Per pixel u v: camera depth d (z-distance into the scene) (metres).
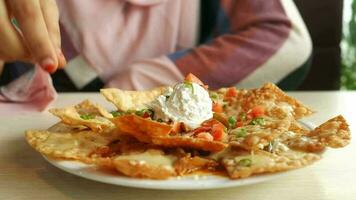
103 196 0.49
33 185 0.52
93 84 1.18
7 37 0.61
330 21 1.34
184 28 1.24
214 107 0.64
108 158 0.49
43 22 0.59
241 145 0.50
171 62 1.05
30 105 0.79
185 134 0.55
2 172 0.55
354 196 0.49
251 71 1.06
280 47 1.07
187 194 0.49
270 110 0.63
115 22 1.19
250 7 1.14
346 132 0.54
